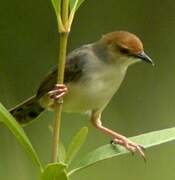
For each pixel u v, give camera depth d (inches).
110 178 537.0
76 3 255.4
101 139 540.1
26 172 524.1
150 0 606.5
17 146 528.4
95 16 603.2
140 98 587.5
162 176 545.3
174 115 584.4
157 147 549.3
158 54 606.5
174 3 609.6
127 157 543.2
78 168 268.5
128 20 606.2
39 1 584.7
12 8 581.6
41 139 545.0
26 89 558.3
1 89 554.6
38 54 574.2
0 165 520.4
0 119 255.4
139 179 542.0
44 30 582.6
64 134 545.3
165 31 606.2
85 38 595.2
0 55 567.2
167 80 600.4
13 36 576.4
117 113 576.4
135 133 570.3
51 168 244.2
